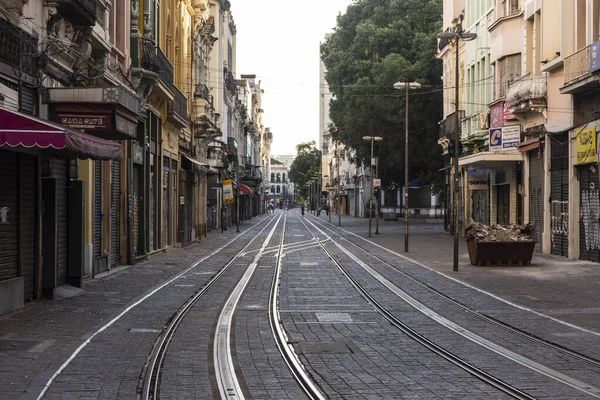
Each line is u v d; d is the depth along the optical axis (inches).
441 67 2114.9
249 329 478.6
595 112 995.3
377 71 2119.8
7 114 456.1
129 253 977.5
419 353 402.3
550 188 1176.8
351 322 512.7
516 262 989.2
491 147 1320.1
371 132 2224.4
